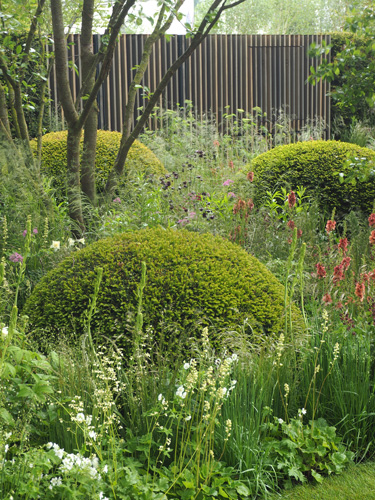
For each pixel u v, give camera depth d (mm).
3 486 2246
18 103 6340
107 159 8258
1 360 2346
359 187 7043
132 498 2443
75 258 3859
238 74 13516
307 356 3375
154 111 12312
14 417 2682
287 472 2912
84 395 2863
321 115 14242
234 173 7559
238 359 3189
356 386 3262
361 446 3143
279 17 25328
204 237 4066
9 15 5570
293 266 4953
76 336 3338
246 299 3639
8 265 4902
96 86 5445
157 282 3582
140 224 5672
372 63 5246
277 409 3223
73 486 2303
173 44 12664
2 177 5777
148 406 2910
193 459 2760
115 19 5637
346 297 4242
